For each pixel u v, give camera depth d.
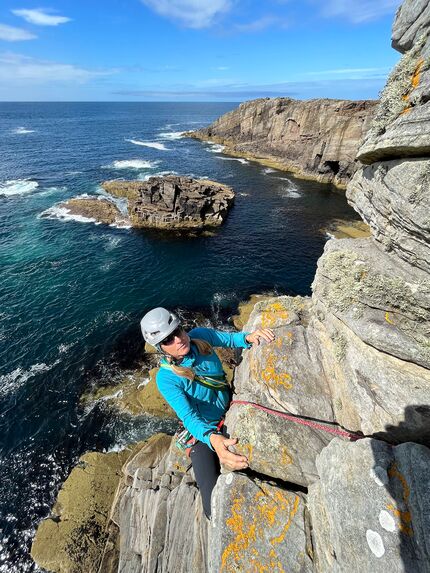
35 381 21.80
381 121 6.62
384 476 3.98
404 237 6.04
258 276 35.69
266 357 7.68
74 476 15.53
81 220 47.72
